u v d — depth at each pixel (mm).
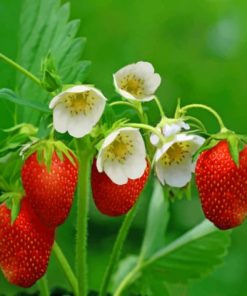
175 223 1621
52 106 678
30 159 694
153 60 2207
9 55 815
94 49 2125
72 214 1446
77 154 714
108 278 763
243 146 701
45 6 815
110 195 699
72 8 2125
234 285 1617
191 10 2316
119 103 705
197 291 1590
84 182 724
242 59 2297
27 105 706
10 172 735
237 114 2162
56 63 796
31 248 711
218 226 711
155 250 851
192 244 843
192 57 2268
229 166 699
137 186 705
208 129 2047
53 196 692
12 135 763
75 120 684
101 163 679
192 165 705
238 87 2219
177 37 2297
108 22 2154
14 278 715
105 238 1565
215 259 847
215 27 2340
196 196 1632
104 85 2010
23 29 815
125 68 707
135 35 2182
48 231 715
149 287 846
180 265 845
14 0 817
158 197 866
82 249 740
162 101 2145
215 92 2189
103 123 706
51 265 1366
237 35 2365
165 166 703
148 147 706
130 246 1549
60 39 803
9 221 710
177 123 694
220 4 2395
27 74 708
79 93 682
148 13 2232
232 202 703
